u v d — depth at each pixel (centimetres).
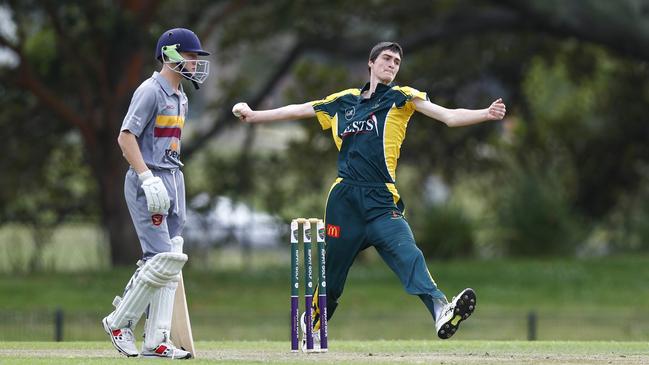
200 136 9662
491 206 11081
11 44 8488
